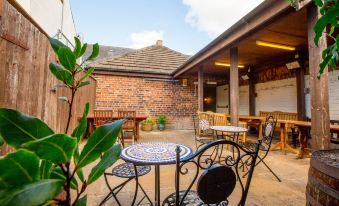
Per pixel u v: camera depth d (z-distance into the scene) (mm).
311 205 1189
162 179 2623
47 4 4938
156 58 9117
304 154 3746
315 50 2520
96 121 4547
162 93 8469
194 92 8906
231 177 1028
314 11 2531
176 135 6625
